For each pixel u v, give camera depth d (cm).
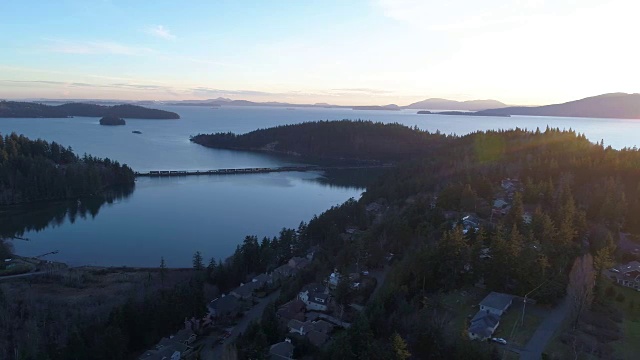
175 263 13125
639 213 11738
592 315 7462
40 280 11319
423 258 8731
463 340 6338
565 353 6438
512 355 6438
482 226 10519
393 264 10406
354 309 8812
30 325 8481
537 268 8138
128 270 12325
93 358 7650
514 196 13400
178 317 8900
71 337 7706
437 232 10775
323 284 10056
